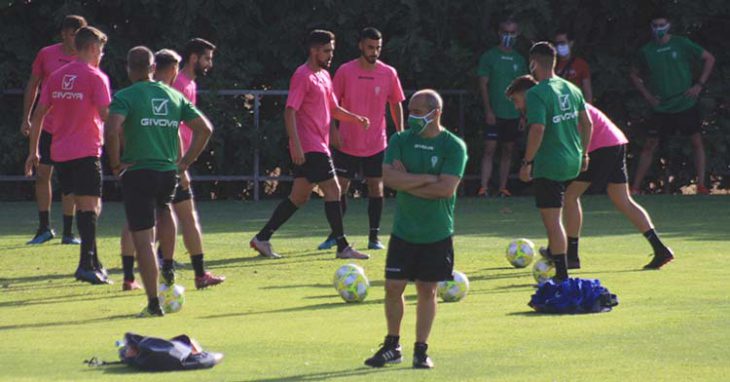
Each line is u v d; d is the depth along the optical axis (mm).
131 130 26031
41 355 20406
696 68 61781
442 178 19438
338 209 36344
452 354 20172
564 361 19297
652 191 62625
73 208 40188
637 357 19547
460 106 61500
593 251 36781
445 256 19500
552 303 24672
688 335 21578
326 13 61531
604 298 25062
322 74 36844
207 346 21172
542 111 29375
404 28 60906
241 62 61062
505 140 58281
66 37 37656
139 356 19125
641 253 36094
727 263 33406
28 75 59906
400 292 19562
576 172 29844
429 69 61125
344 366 19297
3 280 31703
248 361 19750
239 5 61062
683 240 39375
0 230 44844
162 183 26094
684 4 61000
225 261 35562
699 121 58594
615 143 32406
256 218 49875
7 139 58406
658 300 26234
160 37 61500
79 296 28766
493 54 57656
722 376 18000
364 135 38938
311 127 36219
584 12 63000
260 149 60156
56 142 31547
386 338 19516
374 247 38719
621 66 62031
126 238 29859
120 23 61750
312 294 28703
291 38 61781
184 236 29969
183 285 30594
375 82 39031
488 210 52344
